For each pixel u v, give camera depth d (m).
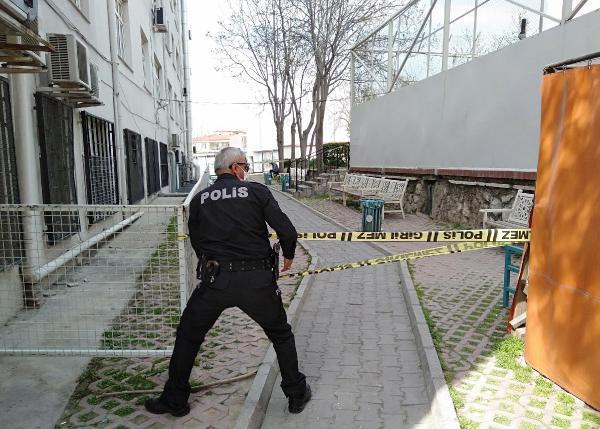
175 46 25.92
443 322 4.68
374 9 21.19
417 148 12.32
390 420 3.18
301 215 13.80
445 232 3.89
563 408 3.12
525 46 8.08
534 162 7.89
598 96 3.10
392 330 4.77
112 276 5.72
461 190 10.48
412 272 6.69
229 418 3.07
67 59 5.61
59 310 4.90
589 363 3.11
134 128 12.27
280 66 29.41
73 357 3.88
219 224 3.04
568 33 7.17
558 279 3.38
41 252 5.19
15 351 3.87
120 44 11.28
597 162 3.08
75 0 7.36
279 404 3.39
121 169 9.91
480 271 6.71
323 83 22.27
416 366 3.96
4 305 4.54
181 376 3.07
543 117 3.66
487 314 4.89
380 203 9.68
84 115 7.64
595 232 3.07
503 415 3.05
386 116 14.41
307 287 6.05
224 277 2.98
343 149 24.73
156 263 5.34
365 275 6.84
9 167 4.78
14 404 3.20
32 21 3.40
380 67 15.79
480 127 9.44
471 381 3.49
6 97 4.74
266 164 63.03
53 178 5.88
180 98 29.05
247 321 4.77
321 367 3.95
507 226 7.69
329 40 21.64
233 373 3.67
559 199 3.39
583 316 3.15
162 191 18.94
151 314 4.57
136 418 3.06
